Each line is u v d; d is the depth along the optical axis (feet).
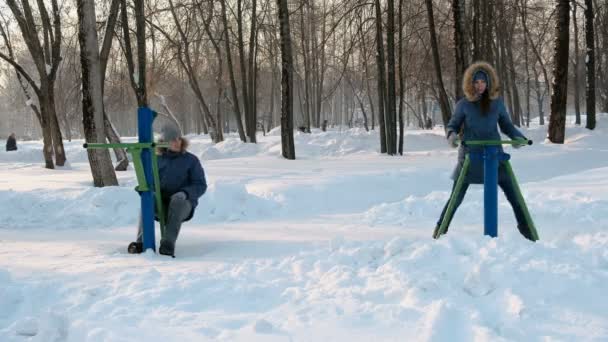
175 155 18.25
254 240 20.01
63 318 10.60
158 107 169.78
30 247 19.27
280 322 10.39
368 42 71.82
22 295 12.24
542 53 133.49
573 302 10.71
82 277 13.78
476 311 10.34
